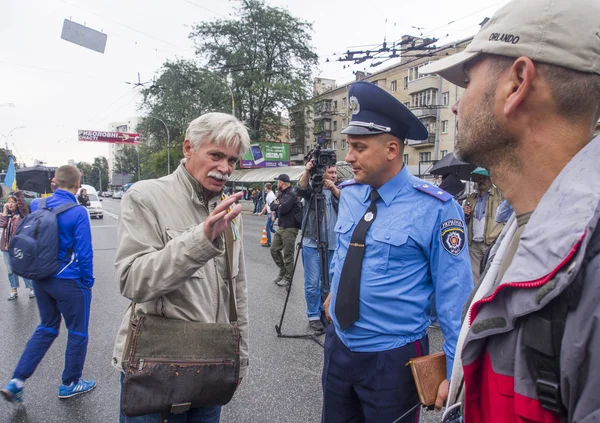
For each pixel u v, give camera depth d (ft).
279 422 8.12
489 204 13.99
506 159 2.46
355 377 5.09
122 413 4.63
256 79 96.37
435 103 98.32
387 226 5.01
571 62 2.10
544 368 1.86
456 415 2.77
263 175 86.94
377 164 5.14
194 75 101.45
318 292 13.39
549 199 2.04
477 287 3.03
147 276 4.06
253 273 21.90
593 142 1.99
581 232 1.73
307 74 105.40
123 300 16.62
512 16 2.31
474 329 2.26
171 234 4.53
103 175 325.62
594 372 1.65
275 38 98.53
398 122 5.02
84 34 32.24
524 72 2.21
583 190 1.85
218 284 5.00
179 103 100.78
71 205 8.78
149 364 4.17
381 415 4.88
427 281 5.08
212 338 4.43
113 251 29.60
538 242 1.96
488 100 2.44
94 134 111.45
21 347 11.78
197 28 98.27
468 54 2.55
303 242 13.55
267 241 33.42
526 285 1.93
